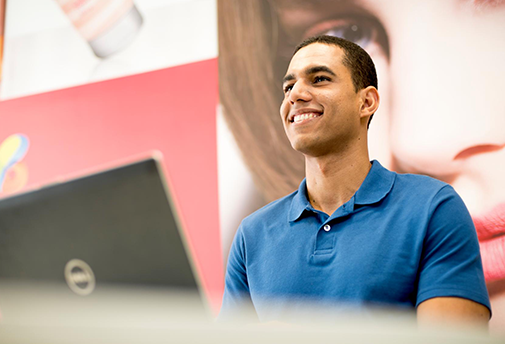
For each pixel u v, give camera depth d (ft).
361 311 3.23
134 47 7.91
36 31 8.65
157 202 2.07
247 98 6.95
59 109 8.15
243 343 1.33
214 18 7.49
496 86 5.75
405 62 6.17
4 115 8.43
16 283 2.18
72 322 1.45
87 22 8.32
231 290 4.04
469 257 3.27
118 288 2.07
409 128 5.99
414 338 1.31
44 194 2.17
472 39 5.95
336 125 3.87
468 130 5.76
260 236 4.01
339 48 4.17
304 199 3.96
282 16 6.97
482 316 3.11
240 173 6.72
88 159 7.75
